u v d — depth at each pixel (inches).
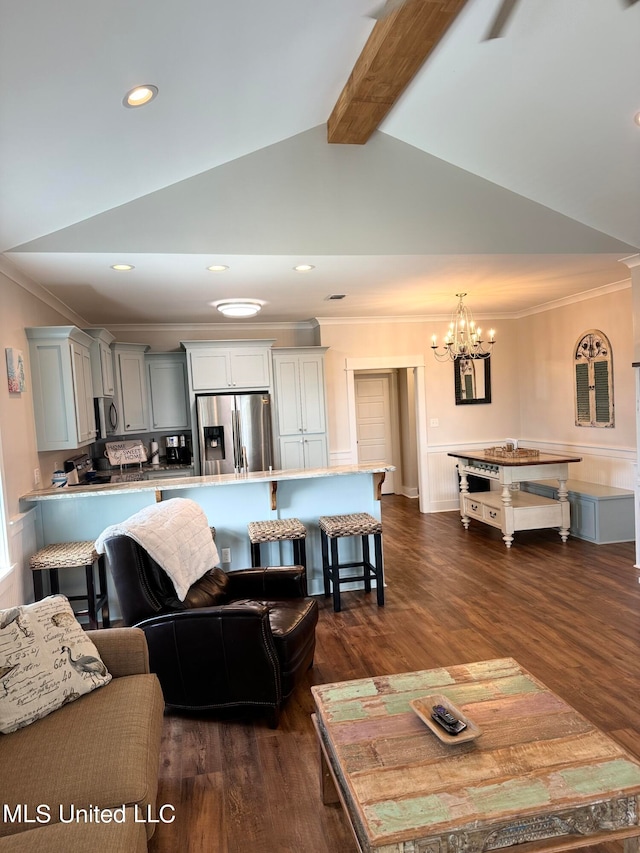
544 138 130.8
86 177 113.1
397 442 342.3
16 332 141.3
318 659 124.2
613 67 105.7
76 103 87.0
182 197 136.6
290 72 107.3
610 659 117.5
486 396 284.5
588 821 56.4
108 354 219.3
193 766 89.4
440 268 169.8
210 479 156.2
